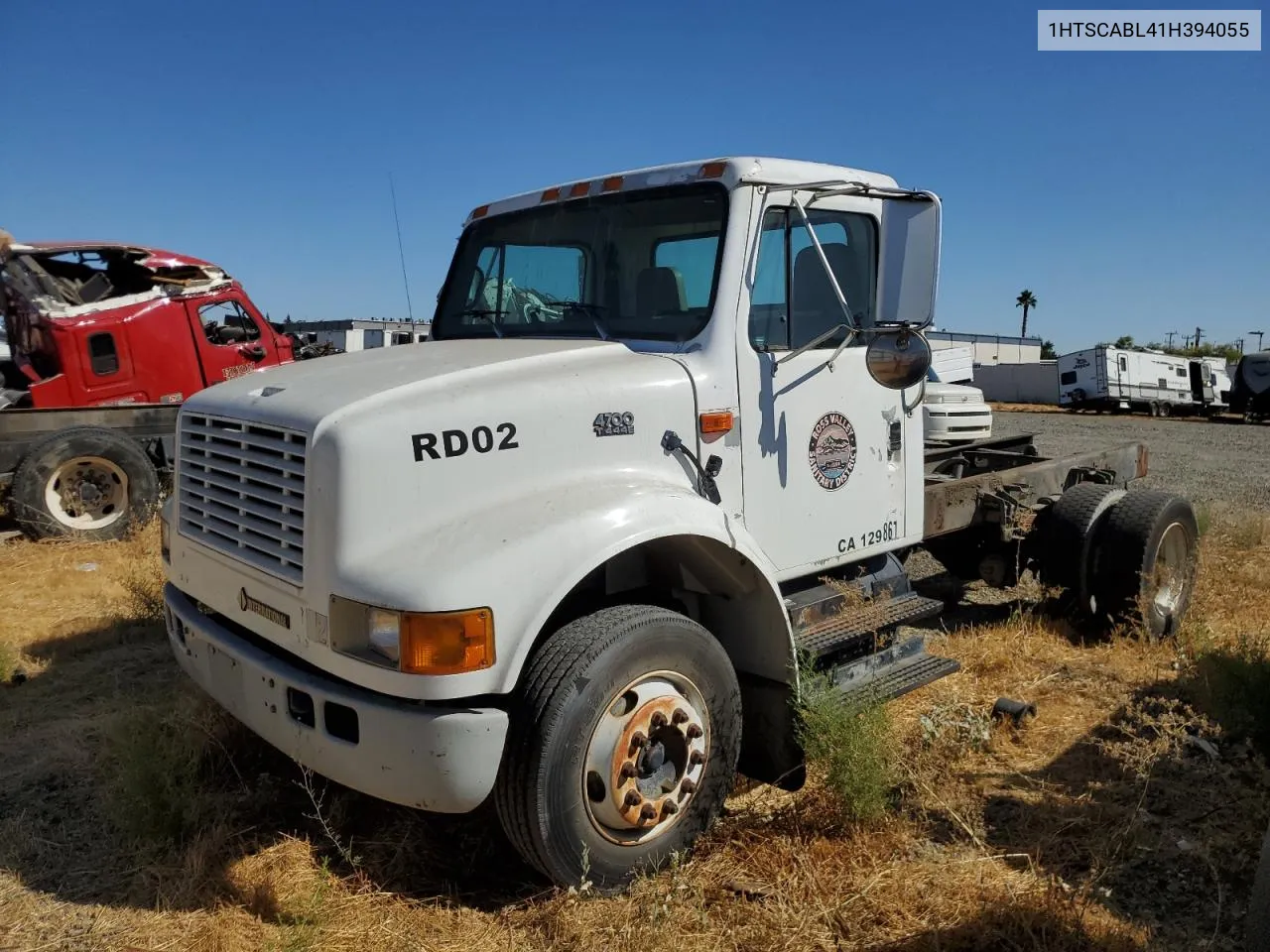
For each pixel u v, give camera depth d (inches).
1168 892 125.9
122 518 346.3
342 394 122.7
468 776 110.7
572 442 128.7
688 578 142.2
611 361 140.9
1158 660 211.0
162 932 118.9
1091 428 1032.2
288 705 122.3
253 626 129.4
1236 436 938.1
